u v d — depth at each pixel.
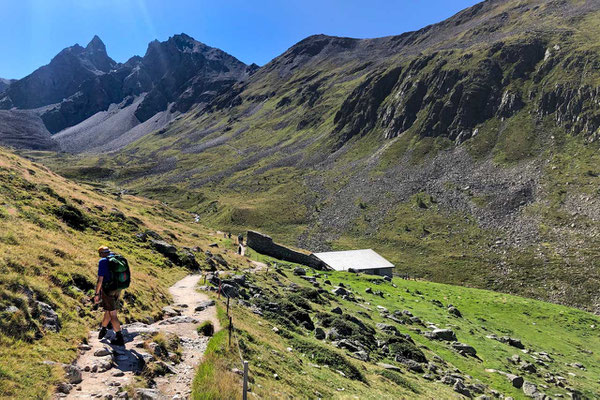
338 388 20.28
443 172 184.62
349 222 174.25
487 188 162.38
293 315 33.59
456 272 123.69
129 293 21.25
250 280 44.28
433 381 31.28
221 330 19.88
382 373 26.92
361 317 44.56
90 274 21.41
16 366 10.12
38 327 12.82
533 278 112.75
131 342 14.50
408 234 152.50
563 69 195.88
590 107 167.62
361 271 91.06
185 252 46.94
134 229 49.72
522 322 71.50
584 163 150.00
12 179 42.47
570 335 67.75
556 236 126.81
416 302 67.00
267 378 17.00
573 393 38.41
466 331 54.97
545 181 151.25
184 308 24.58
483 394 31.92
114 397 10.23
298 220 188.25
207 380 12.87
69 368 10.93
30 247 20.48
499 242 133.75
